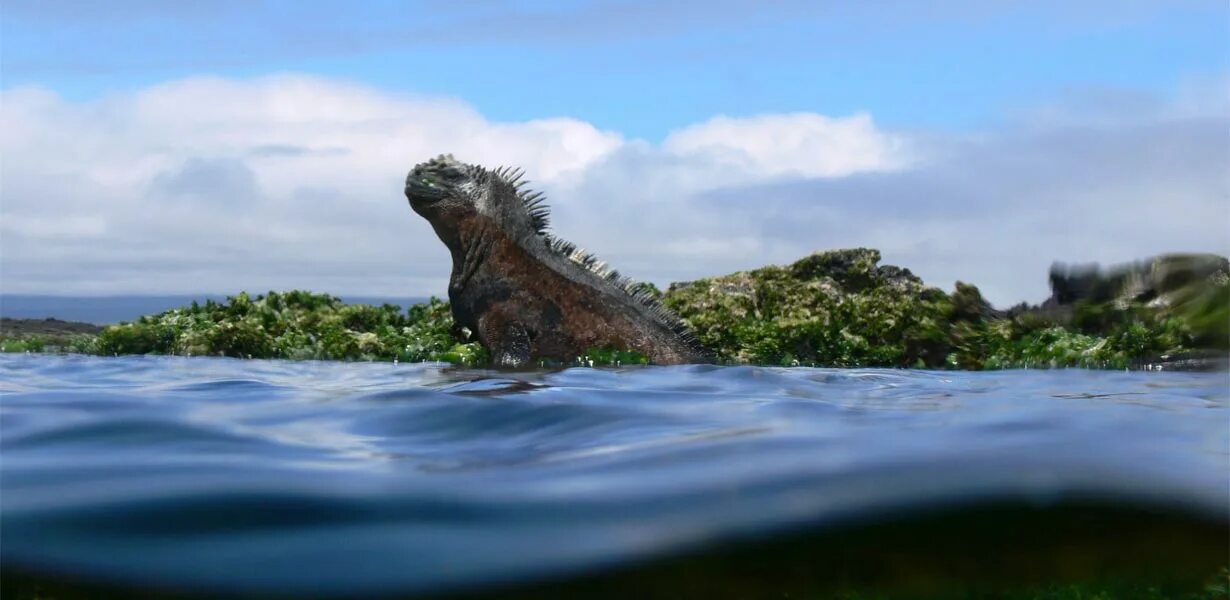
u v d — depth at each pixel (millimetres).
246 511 368
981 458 451
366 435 538
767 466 437
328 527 354
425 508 376
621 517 366
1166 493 397
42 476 409
